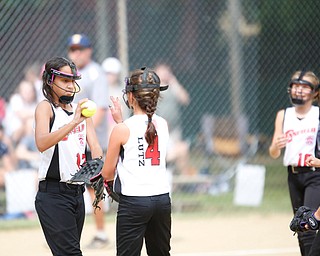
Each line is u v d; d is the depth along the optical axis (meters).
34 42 28.14
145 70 13.86
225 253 20.84
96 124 22.00
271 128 32.78
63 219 13.72
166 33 31.86
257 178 29.58
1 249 21.66
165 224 13.84
